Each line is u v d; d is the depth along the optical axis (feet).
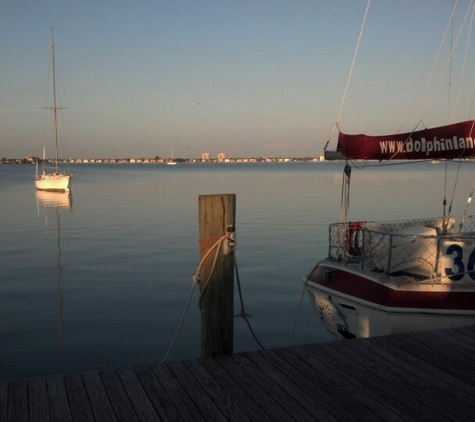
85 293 40.11
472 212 97.50
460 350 16.05
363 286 21.09
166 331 31.01
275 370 14.46
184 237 71.10
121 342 29.12
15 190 192.54
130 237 71.51
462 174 352.08
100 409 12.25
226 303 15.35
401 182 229.04
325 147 22.72
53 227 84.84
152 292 40.37
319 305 23.66
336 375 14.14
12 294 39.88
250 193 168.55
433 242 20.15
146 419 11.79
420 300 19.58
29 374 24.71
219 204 14.92
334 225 24.26
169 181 277.85
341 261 23.61
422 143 21.04
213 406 12.37
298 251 59.36
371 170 467.11
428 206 109.70
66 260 54.39
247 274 47.01
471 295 19.65
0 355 27.07
